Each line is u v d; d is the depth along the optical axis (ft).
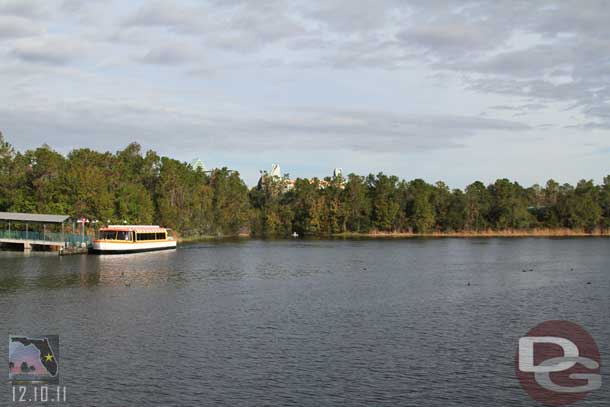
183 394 94.79
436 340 129.39
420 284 226.79
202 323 145.69
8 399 92.94
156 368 107.65
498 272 276.21
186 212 610.65
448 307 171.01
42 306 167.12
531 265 316.40
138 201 507.30
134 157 623.77
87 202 429.38
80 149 526.16
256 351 119.24
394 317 155.12
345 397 93.81
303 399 92.84
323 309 166.61
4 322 144.36
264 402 91.50
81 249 357.20
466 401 92.99
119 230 376.48
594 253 419.33
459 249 469.57
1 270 258.57
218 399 92.68
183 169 648.38
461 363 112.06
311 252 423.64
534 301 183.32
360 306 172.04
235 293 198.08
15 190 433.48
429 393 95.96
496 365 111.24
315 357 115.14
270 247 489.26
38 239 370.73
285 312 161.38
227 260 339.98
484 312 163.22
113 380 101.30
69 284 214.48
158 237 419.13
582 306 173.88
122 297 185.98
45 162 440.86
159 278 239.30
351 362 112.06
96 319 149.38
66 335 131.64
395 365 110.42
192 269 280.10
